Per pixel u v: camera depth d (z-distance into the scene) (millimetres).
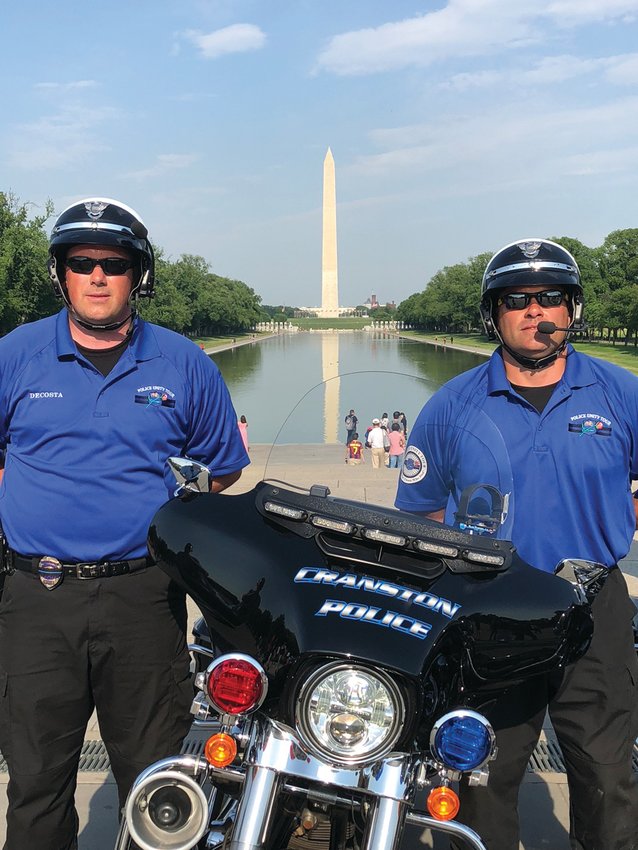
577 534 2633
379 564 1888
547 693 2586
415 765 1771
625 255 73250
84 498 2617
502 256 2738
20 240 43312
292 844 1902
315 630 1688
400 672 1628
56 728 2580
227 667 1707
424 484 2525
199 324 105812
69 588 2592
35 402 2701
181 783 1813
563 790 3527
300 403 2627
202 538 2012
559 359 2773
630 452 2721
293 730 1727
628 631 2633
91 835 3174
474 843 1769
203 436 2979
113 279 2688
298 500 2041
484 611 1848
